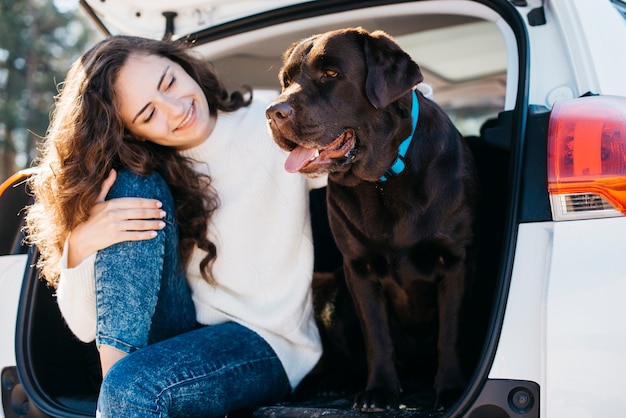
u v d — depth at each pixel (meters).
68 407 2.17
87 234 2.08
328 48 2.15
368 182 2.21
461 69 4.04
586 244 1.64
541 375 1.61
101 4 2.80
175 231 2.26
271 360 2.25
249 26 2.76
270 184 2.38
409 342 2.59
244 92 3.14
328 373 2.56
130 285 2.07
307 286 2.37
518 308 1.69
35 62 19.25
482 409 1.68
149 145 2.35
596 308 1.59
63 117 2.22
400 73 2.08
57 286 2.24
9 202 2.41
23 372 2.20
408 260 2.28
